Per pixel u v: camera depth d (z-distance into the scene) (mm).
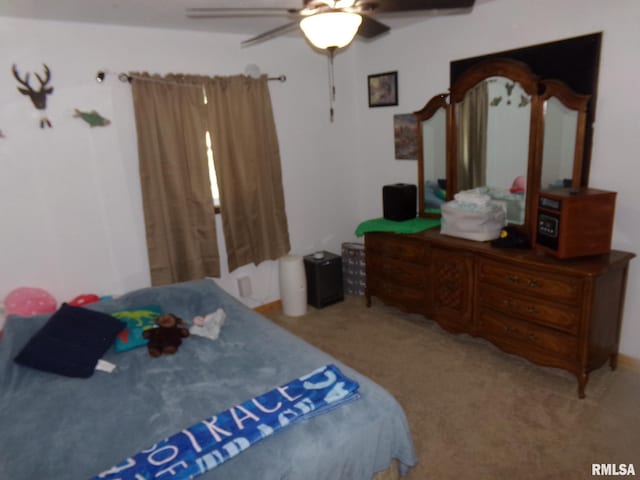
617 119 2371
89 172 2771
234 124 3191
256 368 1952
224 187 3211
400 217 3338
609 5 2291
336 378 1741
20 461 1530
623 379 2475
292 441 1460
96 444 1578
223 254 3395
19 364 2061
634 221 2416
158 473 1340
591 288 2172
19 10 2295
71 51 2607
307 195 3820
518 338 2564
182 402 1767
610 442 2021
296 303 3557
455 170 3158
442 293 2975
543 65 2604
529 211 2729
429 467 1950
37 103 2541
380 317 3479
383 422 1578
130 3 2289
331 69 3734
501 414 2256
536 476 1869
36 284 2703
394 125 3666
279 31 1767
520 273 2457
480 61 2912
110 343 2215
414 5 1585
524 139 2727
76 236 2793
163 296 2650
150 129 2854
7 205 2551
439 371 2676
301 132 3674
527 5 2621
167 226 3000
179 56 2984
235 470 1363
